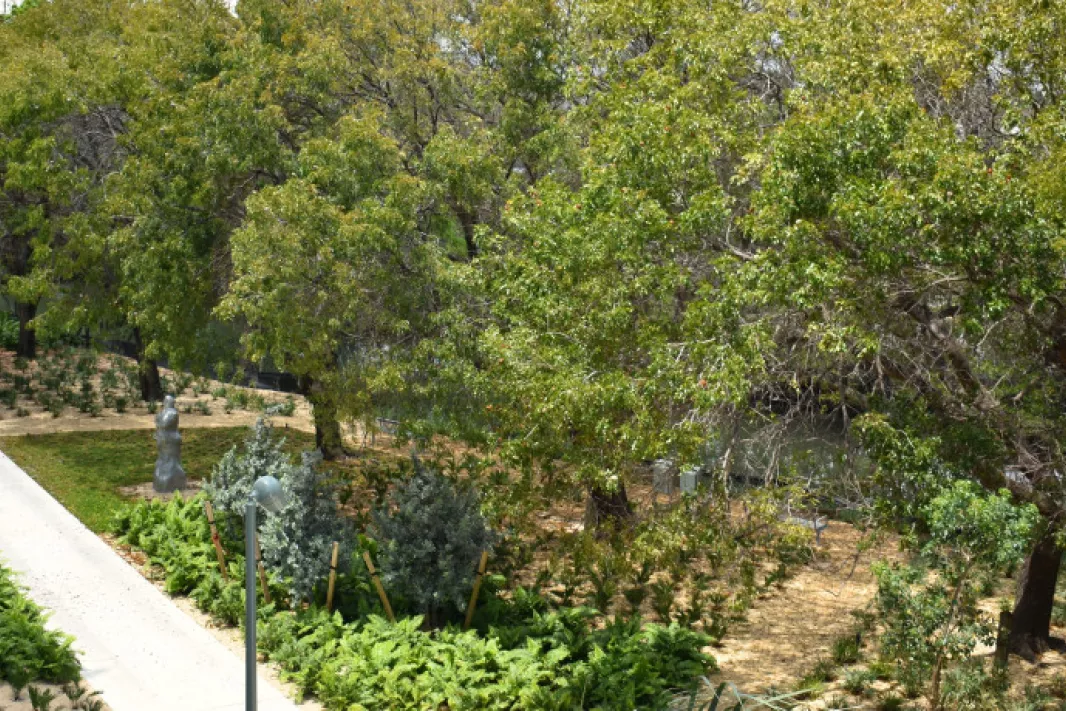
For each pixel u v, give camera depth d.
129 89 22.42
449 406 16.36
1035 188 9.70
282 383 34.62
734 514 14.22
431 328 16.56
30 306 35.03
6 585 14.45
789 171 10.37
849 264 10.39
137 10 26.16
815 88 11.54
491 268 14.78
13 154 23.59
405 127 18.75
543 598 15.43
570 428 11.63
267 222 16.45
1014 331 11.41
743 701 12.20
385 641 12.95
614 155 12.12
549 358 11.41
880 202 9.62
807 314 10.96
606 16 14.77
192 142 19.41
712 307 10.48
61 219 24.02
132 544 17.52
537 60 17.53
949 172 9.59
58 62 23.41
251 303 16.89
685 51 13.30
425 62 18.09
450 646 12.67
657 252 11.88
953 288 10.80
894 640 11.47
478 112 19.00
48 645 12.55
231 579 15.28
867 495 11.82
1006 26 10.80
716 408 11.27
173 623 14.32
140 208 20.41
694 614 15.13
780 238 10.30
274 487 9.03
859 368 12.09
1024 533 10.20
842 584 17.27
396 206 16.17
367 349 17.42
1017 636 14.37
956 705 12.23
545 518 20.25
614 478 11.05
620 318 11.27
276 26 20.12
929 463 10.61
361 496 20.81
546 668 12.38
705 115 12.20
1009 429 11.35
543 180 13.46
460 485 15.43
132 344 39.16
